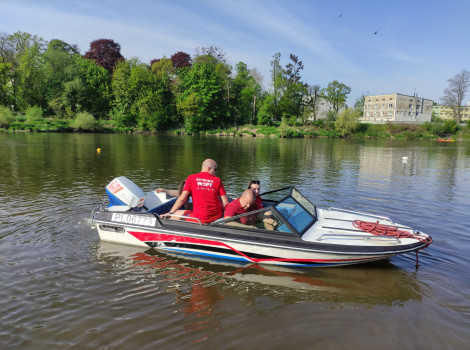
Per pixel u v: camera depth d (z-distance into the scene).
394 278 4.44
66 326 3.35
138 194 5.69
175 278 4.43
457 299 3.91
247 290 4.15
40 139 31.39
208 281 4.37
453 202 8.57
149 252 5.24
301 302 3.88
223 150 25.17
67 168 13.52
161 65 71.31
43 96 57.69
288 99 71.88
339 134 61.94
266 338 3.21
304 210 5.37
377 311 3.69
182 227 5.05
